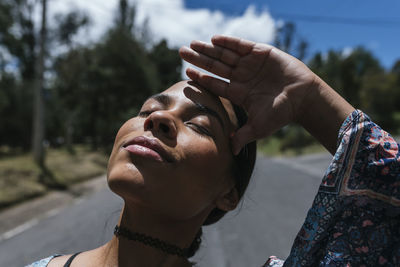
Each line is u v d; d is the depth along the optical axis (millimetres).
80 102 23375
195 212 973
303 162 22188
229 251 4363
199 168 950
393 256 826
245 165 1181
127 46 21656
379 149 846
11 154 19125
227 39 1087
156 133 930
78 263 990
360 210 854
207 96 1087
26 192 8891
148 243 941
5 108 23469
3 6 19609
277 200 8000
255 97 1047
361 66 60281
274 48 1045
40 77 12844
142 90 21328
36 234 5629
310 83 981
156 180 871
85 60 23031
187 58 1132
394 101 51031
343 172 862
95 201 8367
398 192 823
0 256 4625
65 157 17469
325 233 871
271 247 4566
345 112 953
